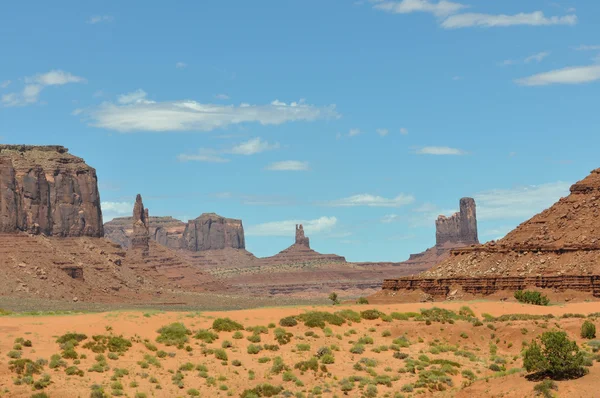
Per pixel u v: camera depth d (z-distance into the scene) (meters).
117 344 85.31
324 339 93.62
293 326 97.44
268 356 86.56
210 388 75.69
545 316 110.06
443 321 102.81
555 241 196.00
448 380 79.75
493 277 188.12
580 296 171.12
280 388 75.69
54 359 79.00
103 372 77.62
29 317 98.31
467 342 97.62
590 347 91.06
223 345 88.81
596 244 185.75
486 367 86.19
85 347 83.94
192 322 96.06
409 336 97.75
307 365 82.56
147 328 92.44
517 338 97.44
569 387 69.88
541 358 74.06
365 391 76.19
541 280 180.75
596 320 103.56
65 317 97.75
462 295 189.38
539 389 70.06
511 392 71.25
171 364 81.88
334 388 77.06
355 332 97.56
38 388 71.62
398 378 80.69
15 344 83.00
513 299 176.88
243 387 76.06
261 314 102.12
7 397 69.44
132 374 77.88
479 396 72.75
